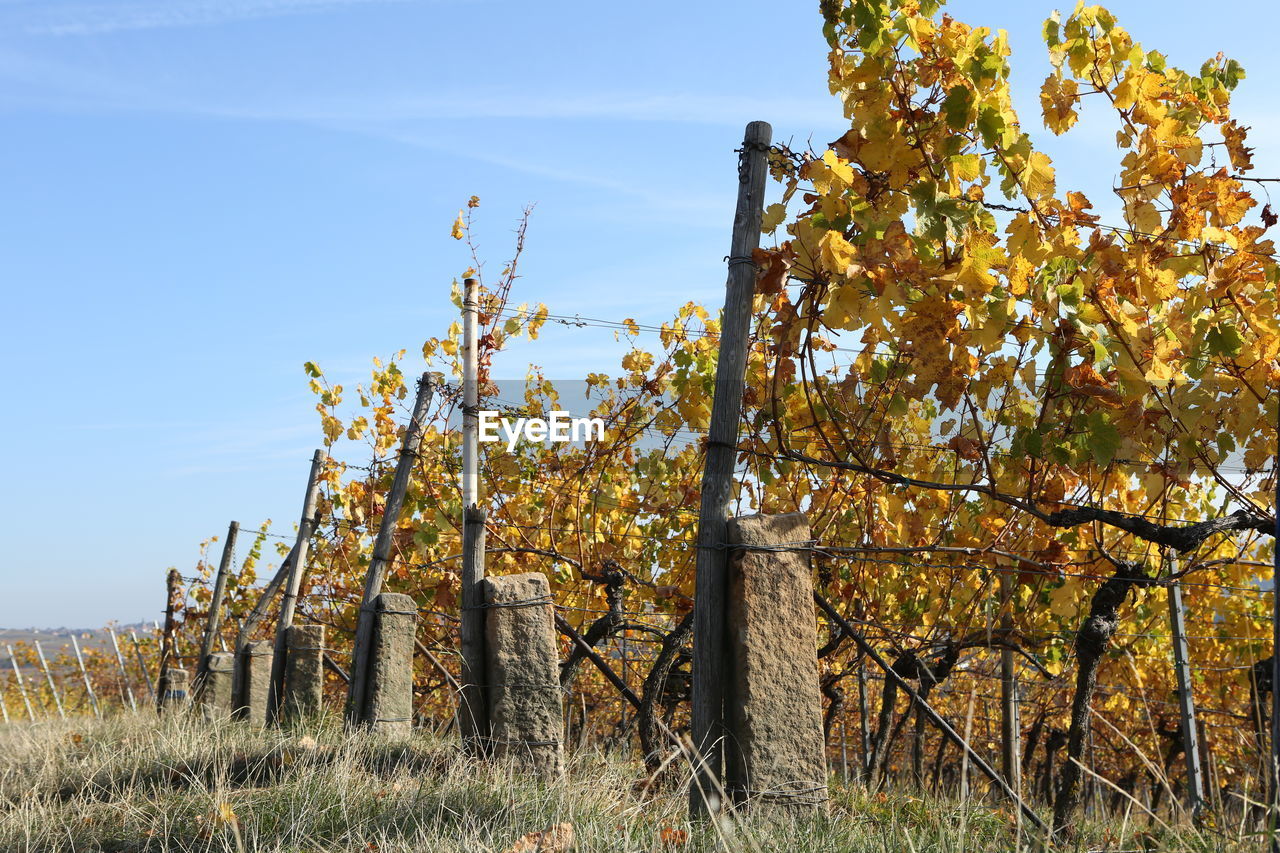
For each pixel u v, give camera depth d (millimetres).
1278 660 3174
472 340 7887
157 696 15203
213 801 5375
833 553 5246
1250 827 4023
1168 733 9797
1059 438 5574
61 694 22375
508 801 5090
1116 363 5395
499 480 9992
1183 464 5633
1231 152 5898
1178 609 6082
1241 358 5535
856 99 5355
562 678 8508
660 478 9078
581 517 9500
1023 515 7012
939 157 5316
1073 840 4742
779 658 4965
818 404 6926
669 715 8219
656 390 9117
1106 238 5379
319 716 9844
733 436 5137
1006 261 5199
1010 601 7934
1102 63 5695
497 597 7012
